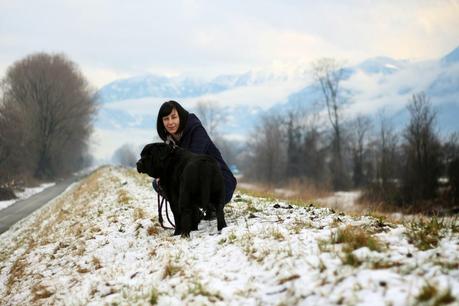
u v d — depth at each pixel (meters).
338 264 4.30
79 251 8.11
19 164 52.50
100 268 6.71
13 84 68.88
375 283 3.73
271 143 71.19
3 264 11.02
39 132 68.00
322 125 65.62
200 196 6.45
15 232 20.30
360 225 6.13
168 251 6.14
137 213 10.20
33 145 66.44
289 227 6.22
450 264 3.91
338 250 4.69
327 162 61.03
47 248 9.98
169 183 6.77
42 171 69.19
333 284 3.92
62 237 11.02
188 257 5.69
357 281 3.84
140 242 7.52
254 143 83.88
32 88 69.06
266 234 5.89
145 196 14.65
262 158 73.19
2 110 50.50
